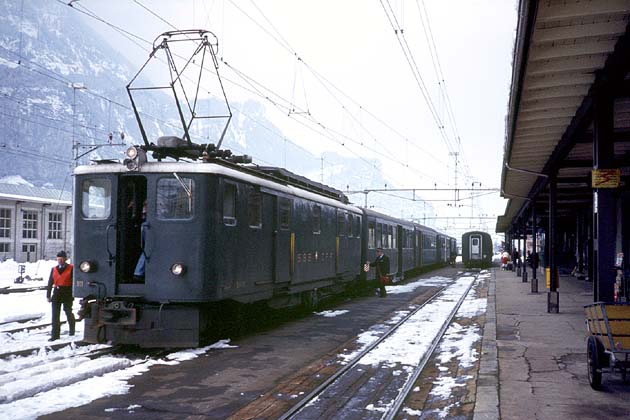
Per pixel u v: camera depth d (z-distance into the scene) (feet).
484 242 158.92
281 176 48.78
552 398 22.24
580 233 106.93
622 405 21.20
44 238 151.74
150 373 27.94
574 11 22.75
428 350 33.63
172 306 33.35
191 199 33.60
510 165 55.52
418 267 118.21
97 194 34.71
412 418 21.18
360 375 27.89
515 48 25.27
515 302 59.82
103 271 33.88
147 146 36.14
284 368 29.40
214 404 22.75
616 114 37.09
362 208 76.13
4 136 588.09
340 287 63.93
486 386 24.07
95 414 21.18
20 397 22.93
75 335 37.91
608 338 23.20
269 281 42.37
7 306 54.75
